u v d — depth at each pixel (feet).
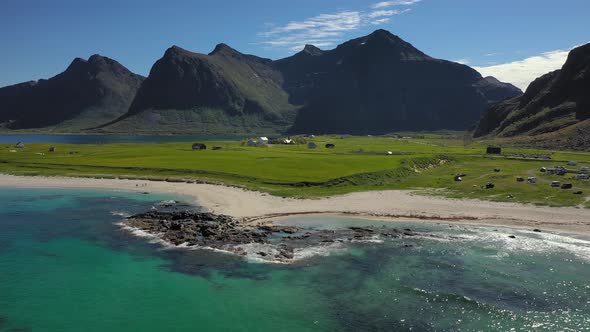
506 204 253.44
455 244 186.19
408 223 223.71
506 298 134.51
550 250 176.76
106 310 129.08
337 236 198.49
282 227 210.59
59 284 146.30
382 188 304.71
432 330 117.80
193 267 160.56
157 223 217.15
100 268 159.94
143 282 147.84
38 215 239.91
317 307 130.62
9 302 133.80
